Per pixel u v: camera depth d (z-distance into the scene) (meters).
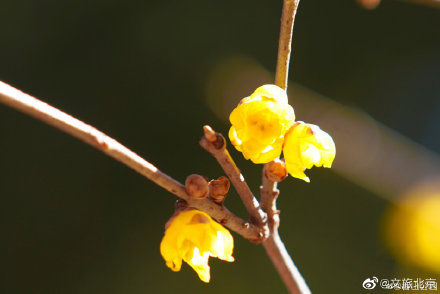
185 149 1.08
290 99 0.86
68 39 1.10
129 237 1.05
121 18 1.12
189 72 1.09
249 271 1.04
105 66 1.10
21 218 1.04
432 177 0.79
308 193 1.08
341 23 1.17
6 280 1.01
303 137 0.49
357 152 0.80
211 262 1.03
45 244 1.04
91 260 1.04
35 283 1.02
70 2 1.11
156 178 0.48
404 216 0.88
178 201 0.49
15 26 1.09
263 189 0.51
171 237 0.49
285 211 1.06
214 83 1.07
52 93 1.08
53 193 1.06
